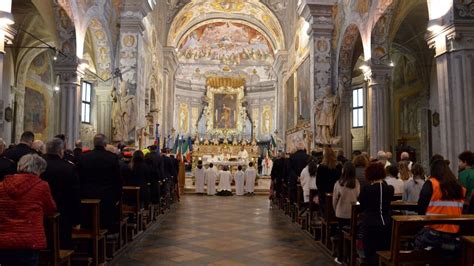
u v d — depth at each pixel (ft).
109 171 21.02
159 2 75.00
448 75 25.95
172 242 26.91
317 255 23.73
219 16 97.09
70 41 40.73
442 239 14.28
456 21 25.30
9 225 11.92
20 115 58.39
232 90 116.37
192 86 117.80
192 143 102.17
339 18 53.42
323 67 55.21
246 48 117.29
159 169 37.88
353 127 80.02
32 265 12.17
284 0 85.56
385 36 42.50
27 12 47.34
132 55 52.03
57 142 17.15
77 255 19.99
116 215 23.79
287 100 83.92
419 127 61.05
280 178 45.03
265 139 114.73
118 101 50.21
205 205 47.34
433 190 15.46
